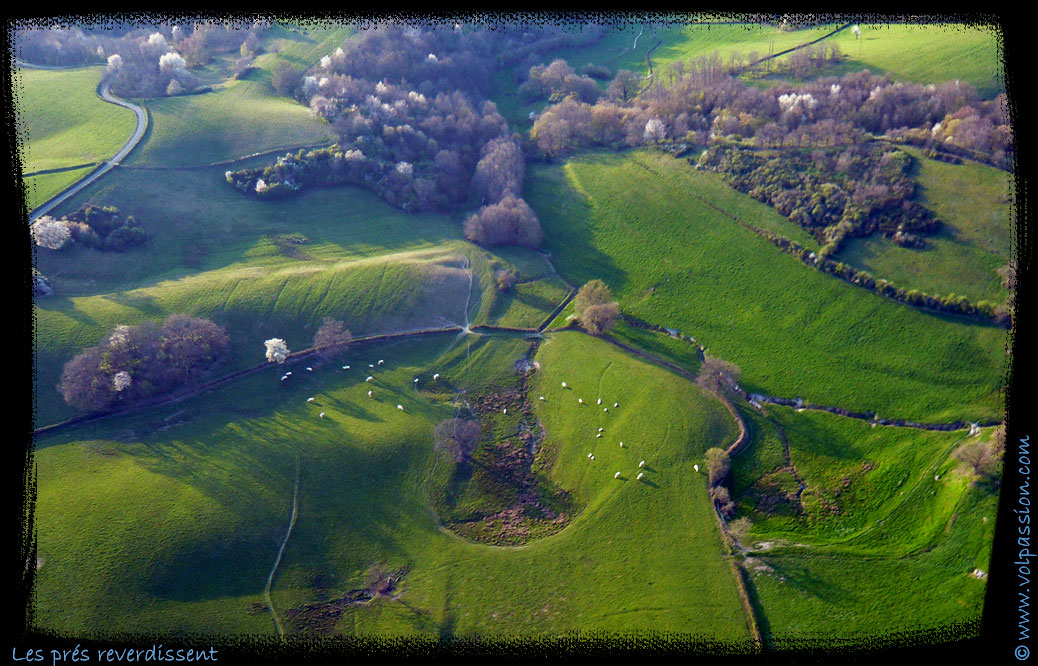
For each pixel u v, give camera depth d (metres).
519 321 105.19
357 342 97.75
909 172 111.44
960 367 89.31
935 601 64.75
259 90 148.25
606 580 68.88
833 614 64.62
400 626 65.31
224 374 89.69
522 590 68.44
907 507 75.44
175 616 63.34
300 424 84.62
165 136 126.50
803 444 84.88
